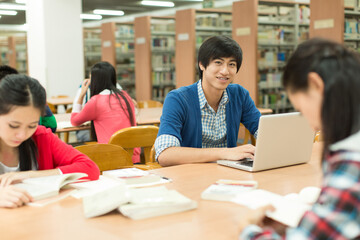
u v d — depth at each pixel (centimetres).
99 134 369
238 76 710
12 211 129
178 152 207
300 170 186
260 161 180
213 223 116
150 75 903
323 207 76
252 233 89
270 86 752
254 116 252
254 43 674
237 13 695
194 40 775
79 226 115
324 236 74
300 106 85
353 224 72
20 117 138
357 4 668
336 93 76
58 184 147
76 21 839
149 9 1622
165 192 137
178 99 226
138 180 161
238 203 133
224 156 198
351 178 73
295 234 77
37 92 142
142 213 120
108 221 119
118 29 1005
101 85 372
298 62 83
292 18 771
